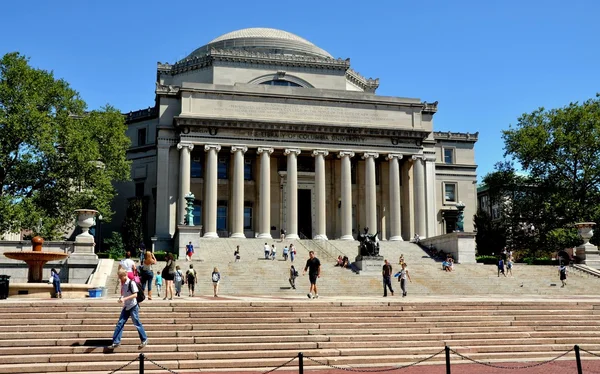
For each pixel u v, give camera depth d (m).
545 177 72.69
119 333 19.97
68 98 57.84
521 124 75.06
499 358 22.28
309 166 77.19
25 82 54.31
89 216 45.91
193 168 73.88
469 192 87.19
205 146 69.88
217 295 38.22
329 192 76.94
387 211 77.25
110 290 39.47
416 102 76.94
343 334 23.25
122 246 65.44
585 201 69.56
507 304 28.38
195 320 23.12
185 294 40.59
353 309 26.06
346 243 67.56
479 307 27.81
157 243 69.06
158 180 70.88
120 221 81.00
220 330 22.52
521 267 53.88
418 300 29.36
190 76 80.69
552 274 51.38
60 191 56.72
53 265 43.91
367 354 21.69
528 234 73.81
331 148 73.06
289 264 51.66
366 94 75.88
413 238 73.62
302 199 78.12
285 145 72.00
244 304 25.19
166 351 20.36
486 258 61.28
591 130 68.38
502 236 72.62
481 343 23.59
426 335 23.58
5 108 53.34
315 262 32.94
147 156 81.31
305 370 19.77
